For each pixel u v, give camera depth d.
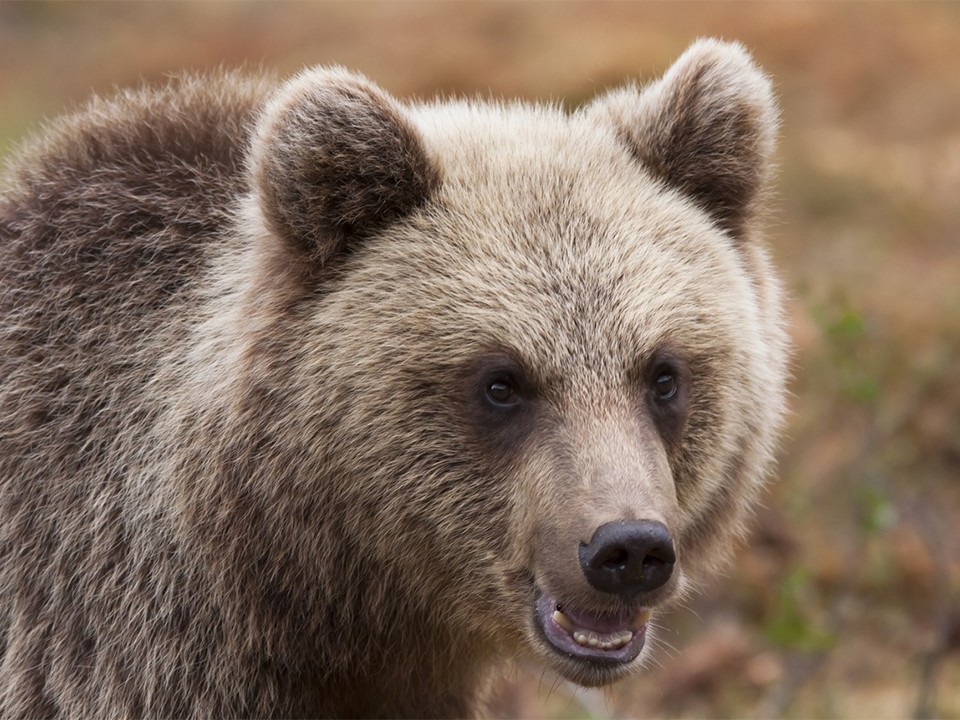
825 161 30.69
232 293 9.72
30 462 9.84
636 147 10.28
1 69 39.75
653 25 36.19
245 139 10.55
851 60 35.22
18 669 9.75
